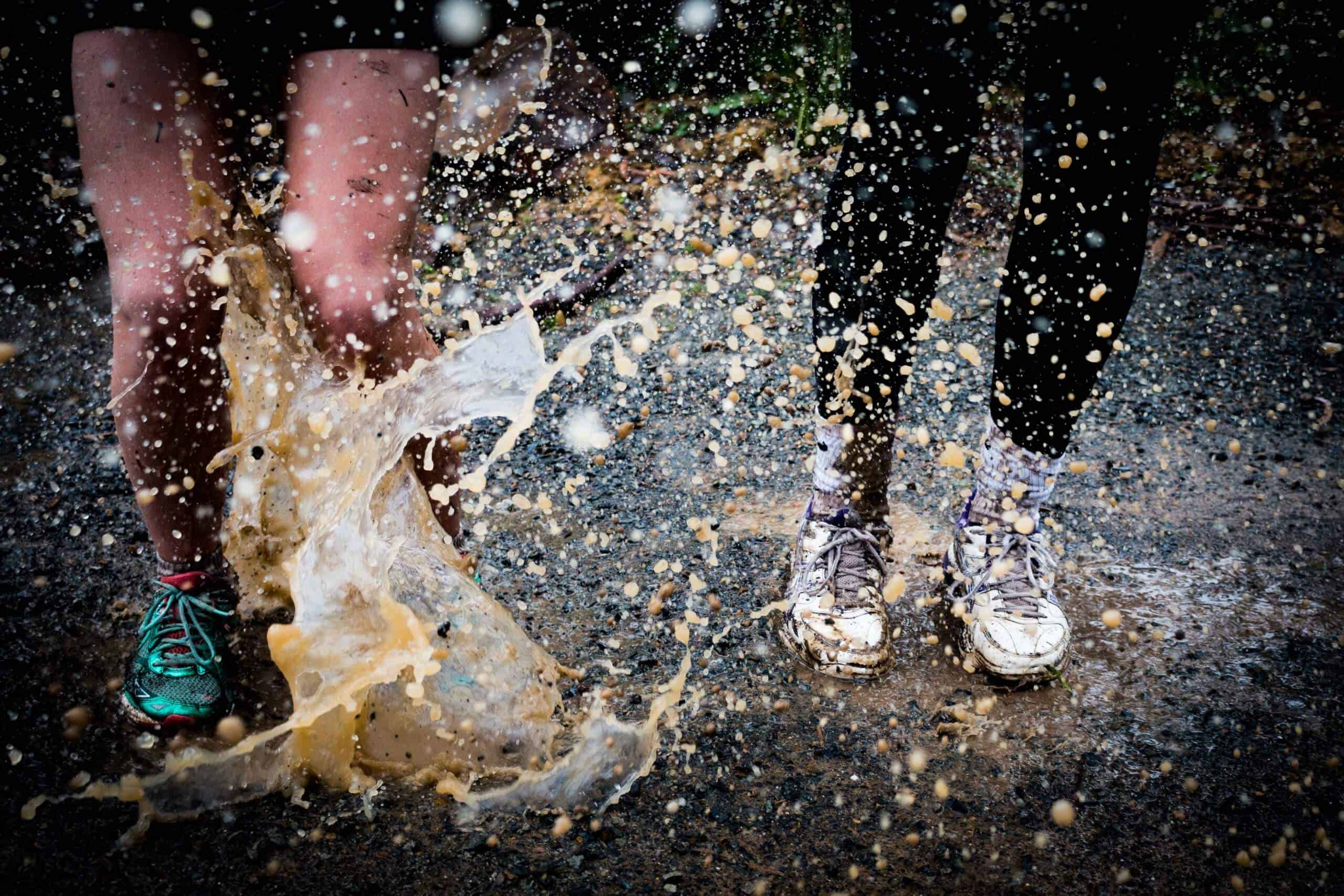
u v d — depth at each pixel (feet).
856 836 4.14
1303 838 4.17
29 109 9.63
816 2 13.16
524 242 10.68
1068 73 4.25
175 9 3.91
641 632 5.36
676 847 4.06
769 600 5.66
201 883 3.83
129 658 5.06
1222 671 5.20
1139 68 4.12
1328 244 11.44
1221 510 6.73
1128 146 4.27
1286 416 8.04
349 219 4.08
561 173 11.67
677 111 13.24
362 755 4.35
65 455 7.13
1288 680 5.14
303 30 3.98
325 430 4.40
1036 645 4.96
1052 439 5.02
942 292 10.21
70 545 6.02
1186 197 12.39
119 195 4.05
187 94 4.05
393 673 4.32
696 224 11.06
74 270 10.02
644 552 6.10
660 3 13.17
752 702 4.87
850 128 4.66
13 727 4.56
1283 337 9.45
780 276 10.01
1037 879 3.96
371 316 4.14
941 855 4.06
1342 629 5.56
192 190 4.10
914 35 4.28
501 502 6.61
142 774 4.32
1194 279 10.70
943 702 4.92
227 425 4.57
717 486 6.89
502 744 4.45
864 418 5.14
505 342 4.74
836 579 5.25
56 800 4.16
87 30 3.98
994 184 12.05
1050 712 4.87
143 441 4.32
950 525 6.43
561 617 5.46
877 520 5.47
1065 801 4.24
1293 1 12.66
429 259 10.16
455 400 4.63
